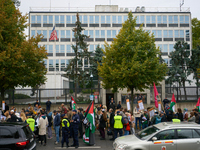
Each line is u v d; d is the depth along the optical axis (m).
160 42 55.12
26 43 20.61
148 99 25.69
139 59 19.94
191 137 9.02
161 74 20.47
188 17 55.69
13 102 23.55
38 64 21.66
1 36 18.98
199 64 36.44
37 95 23.80
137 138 9.50
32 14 54.22
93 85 47.62
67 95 24.39
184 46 38.47
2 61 18.33
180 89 25.88
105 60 20.83
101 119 14.02
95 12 55.03
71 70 33.31
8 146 8.06
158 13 55.50
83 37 33.59
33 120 12.52
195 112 14.38
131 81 19.77
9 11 20.44
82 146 12.34
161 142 8.93
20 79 20.23
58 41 54.41
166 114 15.63
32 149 8.73
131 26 21.05
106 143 13.02
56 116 13.05
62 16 54.66
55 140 14.08
